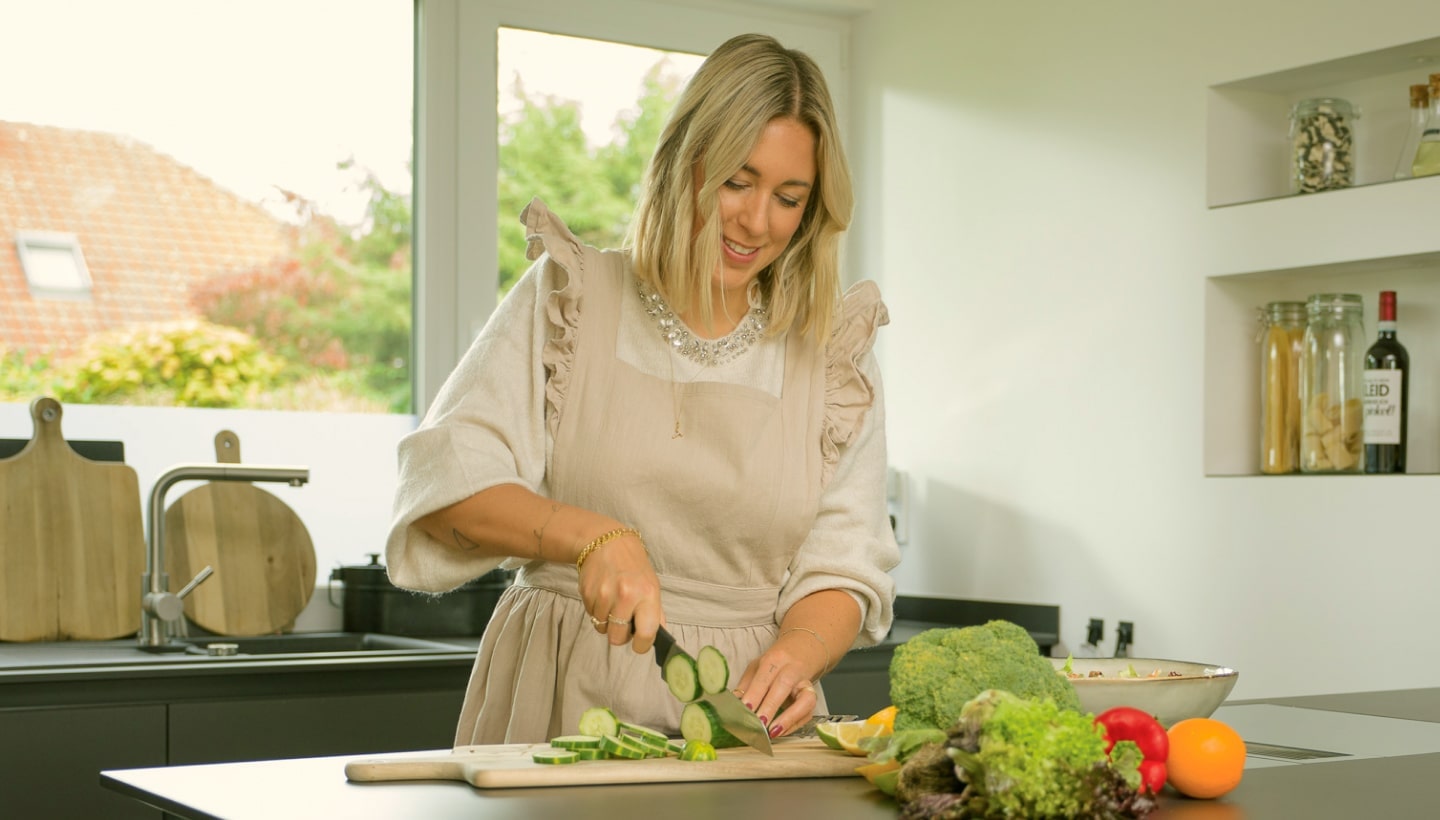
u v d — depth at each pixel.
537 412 1.48
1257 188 2.72
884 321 1.63
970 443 3.16
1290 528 2.52
